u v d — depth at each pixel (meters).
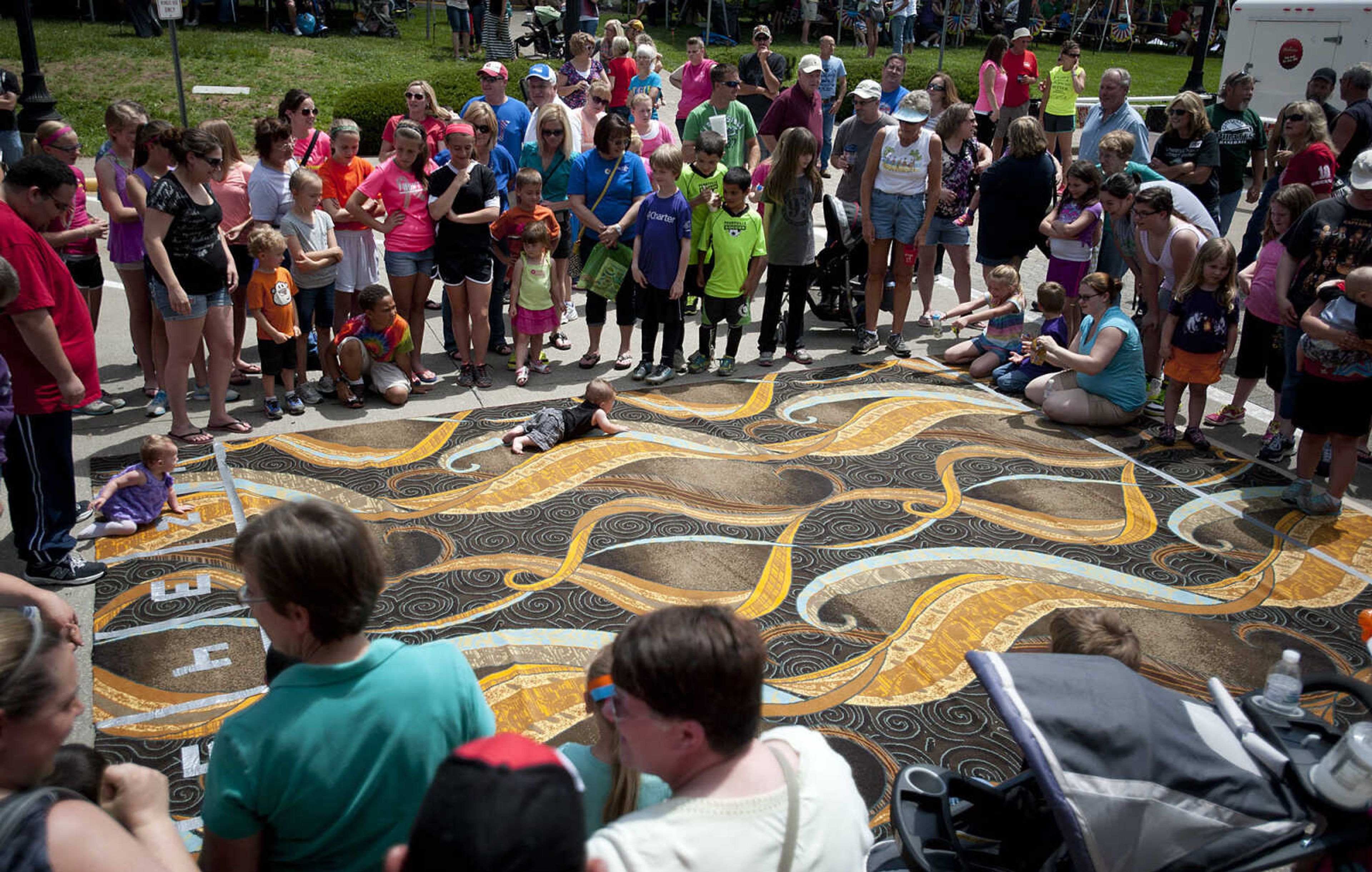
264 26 19.00
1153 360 7.01
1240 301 7.53
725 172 7.28
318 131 7.29
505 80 8.79
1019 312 7.47
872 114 8.40
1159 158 8.58
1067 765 2.20
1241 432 6.79
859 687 4.11
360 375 6.64
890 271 8.95
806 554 5.09
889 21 21.77
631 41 13.98
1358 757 2.12
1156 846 2.19
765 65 12.04
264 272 6.20
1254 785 2.23
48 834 1.57
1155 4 29.03
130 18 18.55
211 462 5.84
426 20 22.02
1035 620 4.61
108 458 5.78
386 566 4.77
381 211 6.85
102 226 6.41
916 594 4.78
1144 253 6.84
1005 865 2.54
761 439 6.44
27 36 11.05
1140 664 2.89
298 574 1.85
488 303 6.93
